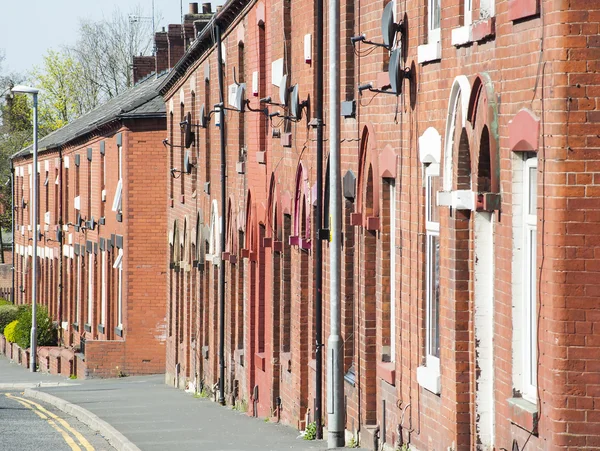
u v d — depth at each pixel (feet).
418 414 52.85
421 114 52.01
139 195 151.74
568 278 36.14
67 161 207.82
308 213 75.87
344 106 66.28
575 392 36.14
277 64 85.46
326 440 69.56
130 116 150.00
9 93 370.53
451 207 46.19
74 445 73.31
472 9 44.68
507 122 40.55
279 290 88.28
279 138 86.58
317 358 70.33
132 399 114.32
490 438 44.83
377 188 60.44
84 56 359.66
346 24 66.69
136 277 152.46
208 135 120.88
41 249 237.25
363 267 62.39
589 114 35.83
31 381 159.12
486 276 44.68
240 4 98.84
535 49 37.76
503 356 41.83
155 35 204.33
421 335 52.60
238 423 85.66
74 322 196.13
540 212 37.29
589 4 35.65
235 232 105.70
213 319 115.55
